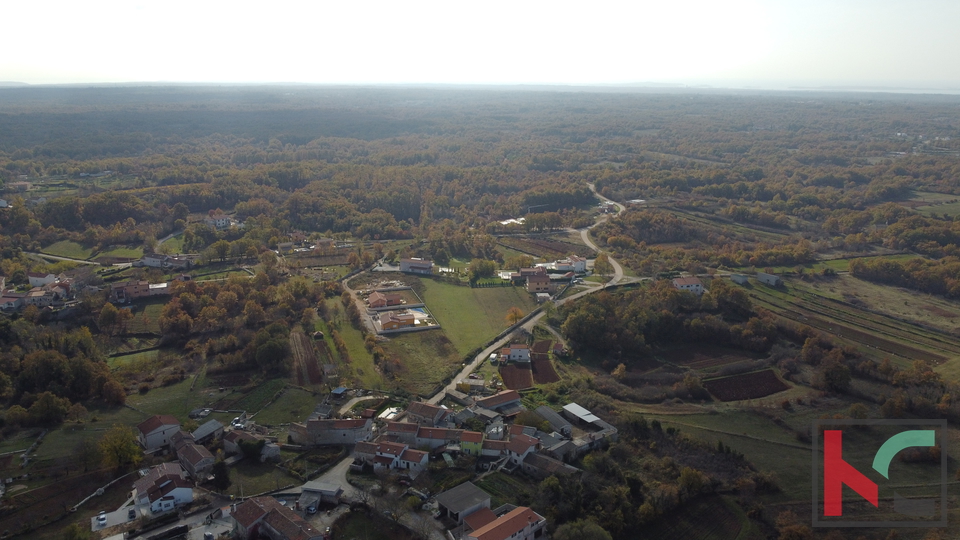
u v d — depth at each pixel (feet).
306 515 384.88
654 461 466.70
